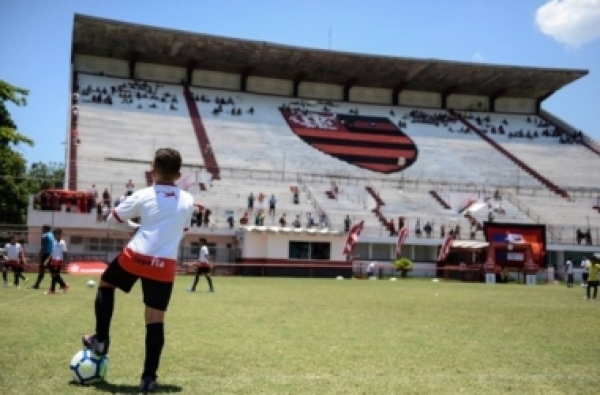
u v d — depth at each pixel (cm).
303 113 7275
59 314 1277
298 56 7050
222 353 828
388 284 3556
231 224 4572
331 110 7512
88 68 7112
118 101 6550
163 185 630
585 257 5209
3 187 4694
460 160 6656
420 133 7238
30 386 588
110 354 789
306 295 2269
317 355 835
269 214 4856
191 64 7288
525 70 7438
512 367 785
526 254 4641
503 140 7375
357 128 7106
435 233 5091
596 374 746
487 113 8169
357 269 4722
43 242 2219
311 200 5231
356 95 8000
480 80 7775
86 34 6519
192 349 857
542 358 864
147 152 5581
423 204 5522
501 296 2584
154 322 601
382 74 7594
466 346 968
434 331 1170
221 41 6656
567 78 7681
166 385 612
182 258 4494
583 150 7269
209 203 4941
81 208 4109
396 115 7681
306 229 4534
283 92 7762
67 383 606
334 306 1758
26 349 805
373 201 5375
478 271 4691
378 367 757
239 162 5784
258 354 827
